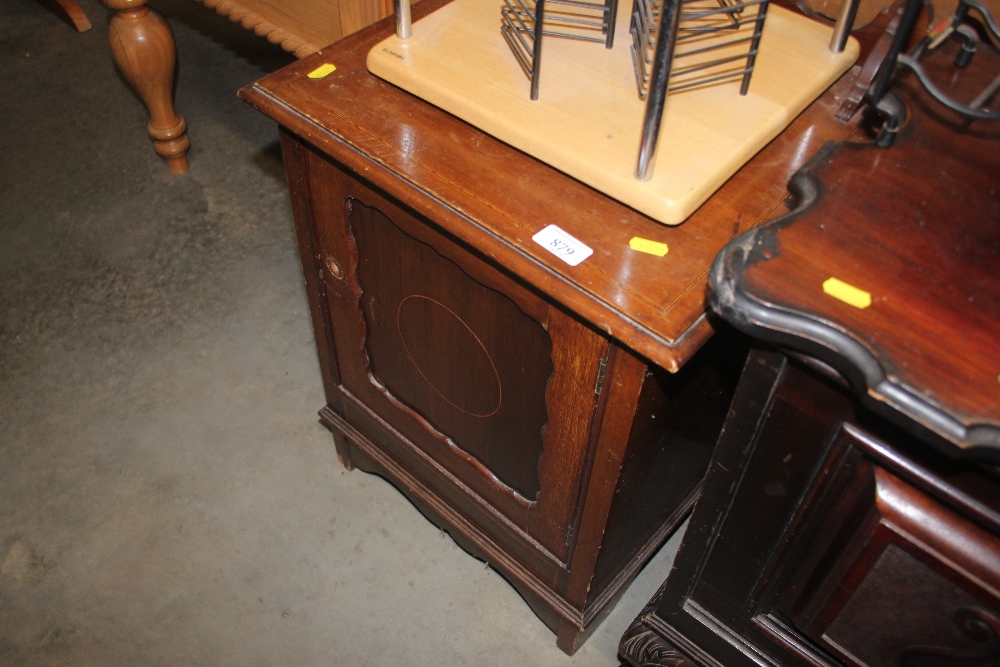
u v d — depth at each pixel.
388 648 1.24
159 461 1.44
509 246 0.77
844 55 0.89
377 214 0.94
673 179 0.76
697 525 0.83
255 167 1.95
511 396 0.96
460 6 0.96
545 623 1.23
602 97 0.84
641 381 0.78
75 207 1.83
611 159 0.78
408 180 0.82
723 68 0.86
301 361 1.60
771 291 0.60
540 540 1.10
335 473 1.45
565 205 0.81
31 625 1.24
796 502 0.73
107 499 1.39
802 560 0.76
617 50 0.90
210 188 1.90
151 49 1.68
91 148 1.97
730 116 0.81
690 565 0.87
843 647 0.77
